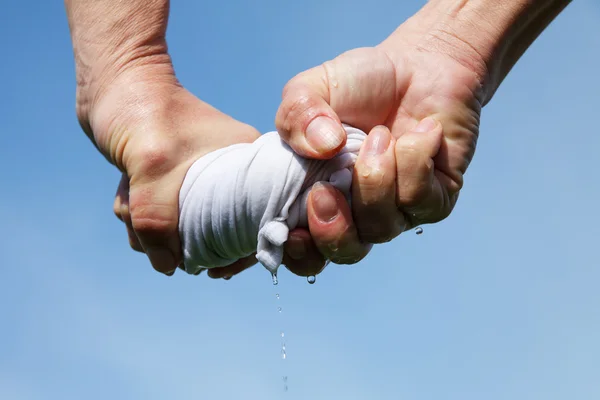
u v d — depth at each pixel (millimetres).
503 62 723
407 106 696
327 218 670
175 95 713
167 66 723
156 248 698
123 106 704
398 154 667
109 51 715
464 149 691
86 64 720
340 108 691
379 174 664
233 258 704
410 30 712
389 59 695
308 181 675
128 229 734
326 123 659
